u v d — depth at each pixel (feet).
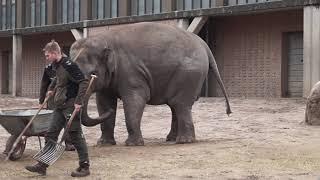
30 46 126.72
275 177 25.25
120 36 35.58
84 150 25.29
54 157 25.09
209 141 37.70
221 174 25.99
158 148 34.06
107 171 26.68
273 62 88.58
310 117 47.42
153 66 35.53
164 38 36.04
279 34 87.81
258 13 86.22
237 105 68.13
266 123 50.11
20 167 27.81
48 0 117.70
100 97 36.19
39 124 28.48
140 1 100.48
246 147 34.14
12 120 28.40
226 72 93.61
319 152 32.12
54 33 118.32
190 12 87.30
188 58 36.17
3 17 129.18
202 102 73.67
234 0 88.07
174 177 25.35
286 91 88.12
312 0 74.54
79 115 24.63
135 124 35.37
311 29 74.84
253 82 90.74
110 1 105.60
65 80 24.50
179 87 36.06
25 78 128.06
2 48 134.00
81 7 110.73
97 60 33.86
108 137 36.50
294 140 37.52
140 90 35.35
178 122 36.60
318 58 74.13
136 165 28.27
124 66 35.09
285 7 78.74
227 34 93.50
